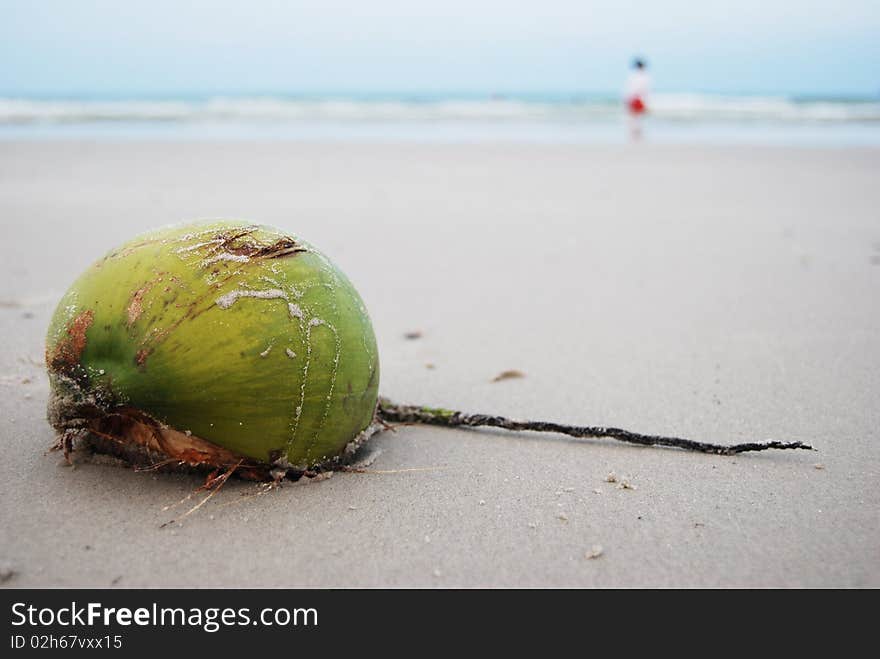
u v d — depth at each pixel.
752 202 1.80
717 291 1.08
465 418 0.63
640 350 0.86
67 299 0.49
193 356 0.45
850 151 2.77
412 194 1.85
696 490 0.54
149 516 0.48
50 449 0.55
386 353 0.85
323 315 0.49
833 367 0.79
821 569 0.45
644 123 4.29
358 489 0.53
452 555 0.46
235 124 3.93
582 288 1.10
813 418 0.67
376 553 0.46
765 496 0.53
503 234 1.45
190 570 0.44
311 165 2.30
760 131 3.78
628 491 0.54
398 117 4.61
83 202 1.60
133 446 0.51
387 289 1.09
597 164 2.44
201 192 1.77
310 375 0.48
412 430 0.64
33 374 0.71
